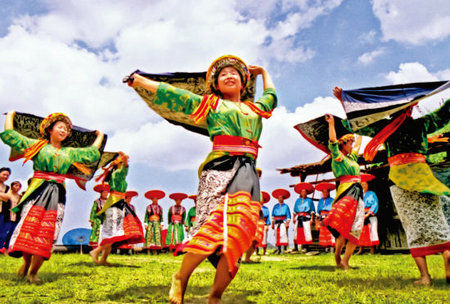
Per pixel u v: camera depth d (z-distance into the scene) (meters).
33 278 3.61
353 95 3.77
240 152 2.51
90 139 4.78
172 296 2.11
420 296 2.84
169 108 2.65
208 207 2.37
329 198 11.19
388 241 11.91
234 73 2.82
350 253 5.37
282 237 12.47
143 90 2.87
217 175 2.43
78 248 11.15
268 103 2.89
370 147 4.07
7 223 7.84
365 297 2.81
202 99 2.60
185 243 2.42
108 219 6.06
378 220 12.23
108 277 4.07
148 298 2.84
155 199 11.99
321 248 12.58
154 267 5.65
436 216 3.61
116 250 11.52
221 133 2.55
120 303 2.67
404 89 3.85
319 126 5.71
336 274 4.64
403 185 3.74
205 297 2.90
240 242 2.19
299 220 12.45
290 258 9.25
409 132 3.83
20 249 3.52
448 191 3.46
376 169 12.11
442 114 3.85
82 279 3.84
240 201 2.31
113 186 6.20
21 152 3.98
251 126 2.62
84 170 4.77
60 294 2.95
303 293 3.06
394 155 3.91
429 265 5.42
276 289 3.25
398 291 3.14
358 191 5.36
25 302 2.59
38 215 3.69
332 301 2.73
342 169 5.42
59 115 4.04
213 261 2.43
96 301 2.74
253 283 3.67
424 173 3.72
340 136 5.70
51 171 3.89
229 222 2.23
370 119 3.65
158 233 11.65
